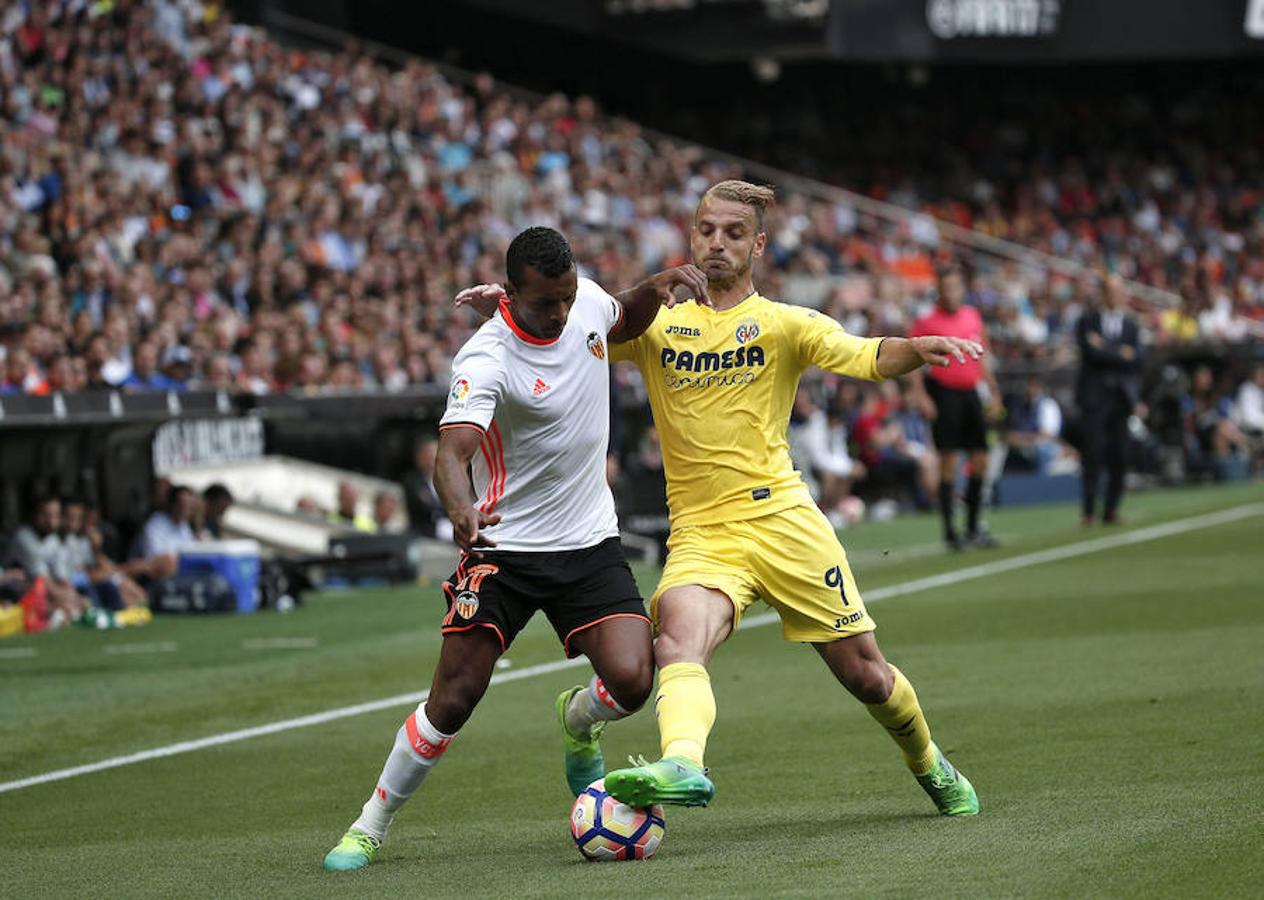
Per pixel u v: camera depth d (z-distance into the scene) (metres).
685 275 17.45
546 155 85.75
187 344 52.00
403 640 38.12
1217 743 21.59
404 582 50.66
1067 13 100.94
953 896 14.04
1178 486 78.56
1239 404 85.69
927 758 17.92
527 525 17.12
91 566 43.88
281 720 28.11
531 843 18.08
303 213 65.06
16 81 59.75
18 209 53.47
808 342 17.45
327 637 39.09
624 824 16.48
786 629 17.61
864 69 121.56
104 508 47.59
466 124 84.00
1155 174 119.31
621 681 17.02
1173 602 37.59
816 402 69.94
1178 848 15.54
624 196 87.12
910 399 72.25
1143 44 101.81
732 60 108.25
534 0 92.94
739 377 17.62
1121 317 57.12
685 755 16.03
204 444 51.53
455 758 23.73
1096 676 28.08
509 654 34.50
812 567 17.38
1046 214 114.12
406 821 19.84
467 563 17.14
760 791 20.56
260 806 21.25
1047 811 17.98
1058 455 75.38
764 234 17.98
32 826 20.69
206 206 61.84
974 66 122.94
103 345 46.75
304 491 53.88
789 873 15.42
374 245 67.38
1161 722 23.48
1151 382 82.88
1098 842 16.02
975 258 103.75
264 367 53.34
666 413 17.91
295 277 59.94
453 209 74.19
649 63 118.38
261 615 43.84
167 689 32.00
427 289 66.50
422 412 59.22
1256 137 123.75
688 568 17.50
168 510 46.47
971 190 114.56
